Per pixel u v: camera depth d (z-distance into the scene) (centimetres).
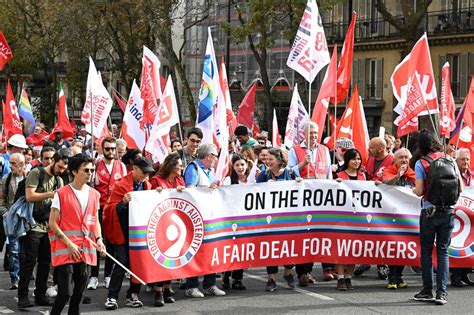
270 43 5175
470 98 2338
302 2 4841
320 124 2173
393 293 1777
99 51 7969
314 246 1800
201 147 1783
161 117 2145
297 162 1981
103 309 1617
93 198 1404
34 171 1628
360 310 1590
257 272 2116
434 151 1672
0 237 1917
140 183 1712
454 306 1633
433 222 1639
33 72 8506
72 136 3422
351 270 1828
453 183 1623
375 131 7162
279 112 7675
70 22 6512
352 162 1872
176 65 6088
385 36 7050
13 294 1814
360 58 7325
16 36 7662
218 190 1720
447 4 6694
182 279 1866
